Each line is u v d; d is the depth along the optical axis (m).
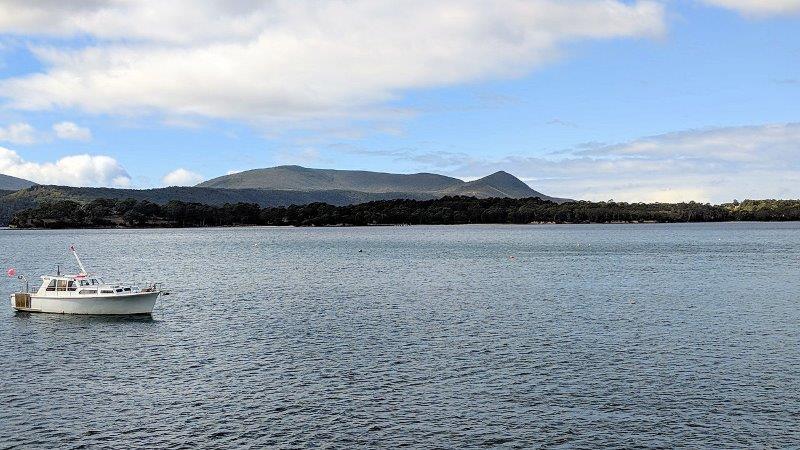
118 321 75.81
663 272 130.88
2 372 54.88
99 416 44.62
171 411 45.50
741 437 40.72
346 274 130.12
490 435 41.28
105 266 153.88
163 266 152.62
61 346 63.78
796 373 53.06
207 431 42.06
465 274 129.00
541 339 65.44
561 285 109.44
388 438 40.94
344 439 40.81
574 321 74.88
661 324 72.94
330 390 49.56
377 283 114.06
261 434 41.59
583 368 54.72
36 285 113.25
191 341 65.69
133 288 82.06
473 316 78.50
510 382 51.12
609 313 80.25
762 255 176.50
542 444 40.00
